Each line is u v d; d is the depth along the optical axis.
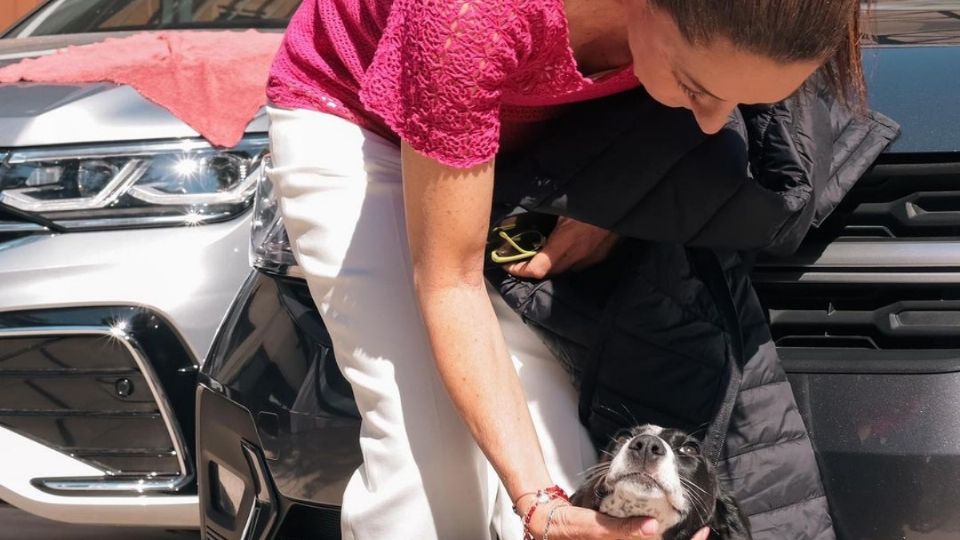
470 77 2.22
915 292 2.84
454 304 2.40
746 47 2.03
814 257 2.88
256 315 3.12
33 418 4.20
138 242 4.18
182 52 4.47
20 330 4.10
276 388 2.97
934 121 2.91
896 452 2.62
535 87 2.44
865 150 2.86
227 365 3.12
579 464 2.73
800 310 2.90
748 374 2.68
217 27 5.45
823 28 2.02
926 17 3.69
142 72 4.40
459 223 2.34
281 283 3.07
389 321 2.57
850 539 2.66
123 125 4.29
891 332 2.80
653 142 2.59
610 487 2.45
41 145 4.28
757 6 1.98
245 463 3.06
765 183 2.77
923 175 2.87
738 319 2.65
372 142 2.61
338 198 2.60
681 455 2.48
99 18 5.76
